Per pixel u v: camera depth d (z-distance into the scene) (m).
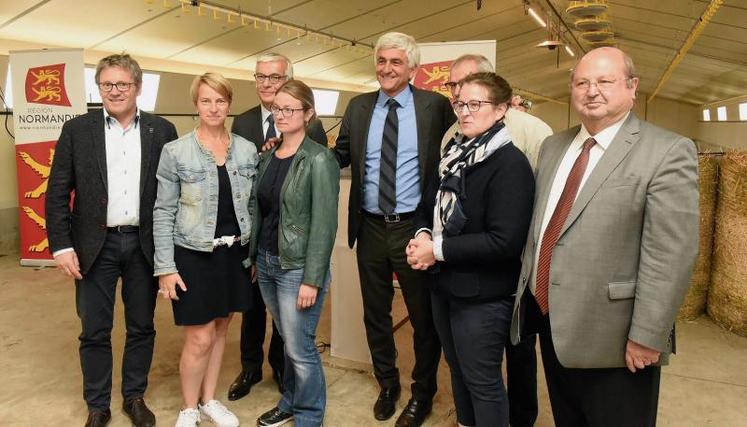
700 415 2.31
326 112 10.01
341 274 2.74
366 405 2.40
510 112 1.95
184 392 2.12
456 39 8.06
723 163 3.32
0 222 5.38
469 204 1.56
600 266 1.32
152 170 2.05
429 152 2.08
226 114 2.00
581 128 1.45
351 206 2.23
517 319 1.54
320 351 2.98
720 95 12.35
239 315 3.58
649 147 1.28
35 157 4.79
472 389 1.68
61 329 3.34
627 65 1.31
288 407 2.19
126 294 2.15
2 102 5.34
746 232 3.14
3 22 4.86
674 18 6.77
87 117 2.04
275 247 1.93
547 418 2.27
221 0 5.17
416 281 2.10
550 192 1.48
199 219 1.94
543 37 9.12
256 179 2.02
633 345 1.29
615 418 1.39
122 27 5.41
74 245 2.06
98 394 2.16
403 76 2.06
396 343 3.13
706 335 3.24
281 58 2.33
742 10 5.43
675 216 1.22
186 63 7.11
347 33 7.01
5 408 2.36
